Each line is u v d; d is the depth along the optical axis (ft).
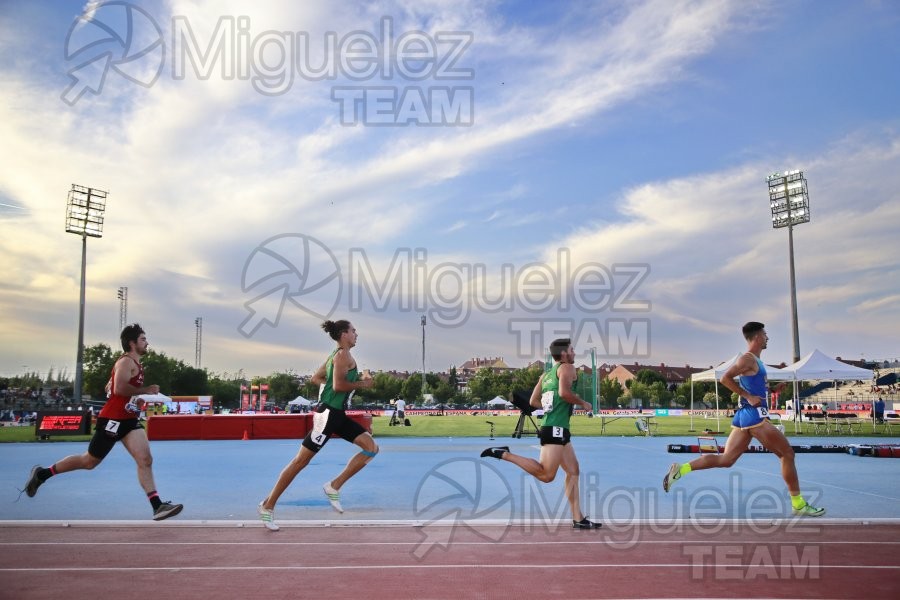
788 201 122.01
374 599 13.01
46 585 14.03
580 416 168.35
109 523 20.72
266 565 15.70
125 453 52.49
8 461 46.60
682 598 13.09
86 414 71.72
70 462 21.76
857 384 200.13
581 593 13.39
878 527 20.31
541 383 21.65
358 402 254.06
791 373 69.15
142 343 22.16
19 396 207.21
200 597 13.20
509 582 14.21
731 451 22.86
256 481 33.86
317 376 22.22
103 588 13.84
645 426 80.33
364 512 23.54
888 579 14.47
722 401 215.31
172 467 41.60
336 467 40.91
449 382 317.01
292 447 62.23
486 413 212.02
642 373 266.36
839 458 47.88
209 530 19.93
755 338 22.99
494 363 300.40
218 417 75.20
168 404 147.54
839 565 15.65
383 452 53.16
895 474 36.76
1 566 15.64
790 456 22.43
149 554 16.84
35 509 24.52
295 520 21.65
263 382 240.12
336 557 16.48
